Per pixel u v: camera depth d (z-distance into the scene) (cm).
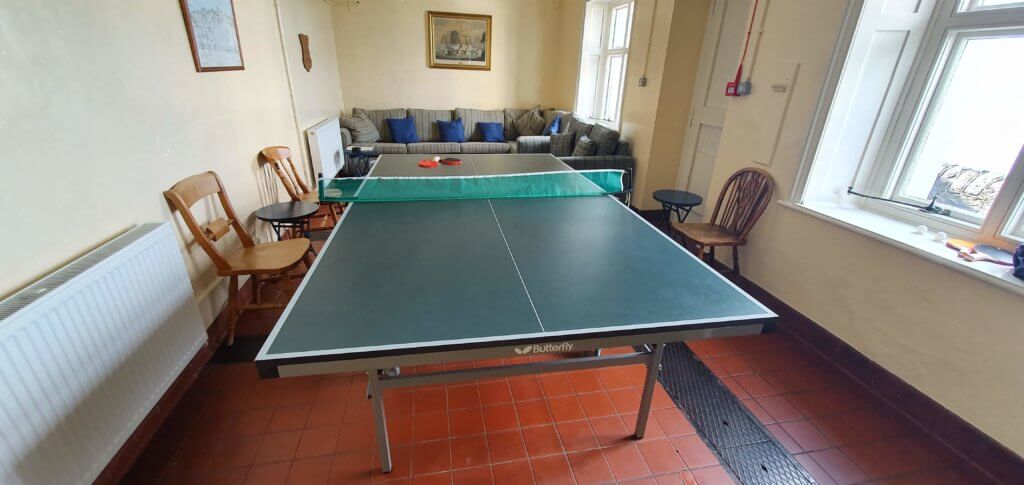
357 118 539
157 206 181
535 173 272
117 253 140
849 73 204
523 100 629
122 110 162
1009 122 169
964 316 161
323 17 492
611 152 422
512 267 151
